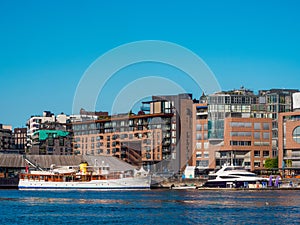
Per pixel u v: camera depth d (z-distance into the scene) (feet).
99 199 591.78
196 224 404.36
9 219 427.74
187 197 623.36
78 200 579.89
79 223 408.26
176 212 467.11
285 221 415.85
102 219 426.10
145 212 468.34
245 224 402.93
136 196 635.25
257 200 582.35
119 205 524.11
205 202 557.33
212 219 427.33
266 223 407.44
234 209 489.67
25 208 499.51
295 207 506.48
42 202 555.28
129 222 412.16
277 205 524.93
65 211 475.31
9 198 606.55
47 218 431.84
